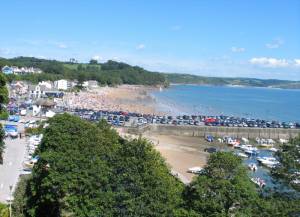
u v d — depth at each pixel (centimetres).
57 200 5753
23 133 13712
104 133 6762
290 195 4112
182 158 13338
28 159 9900
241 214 3928
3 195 7081
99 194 4709
